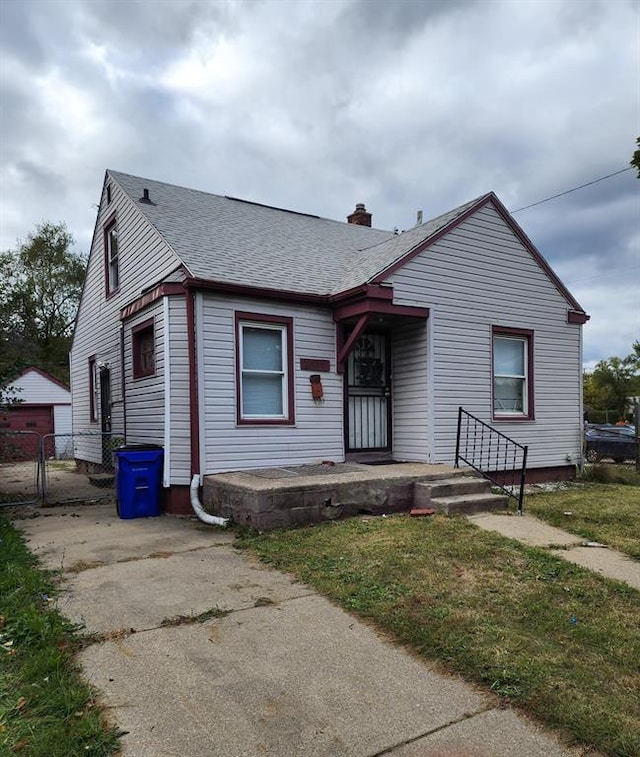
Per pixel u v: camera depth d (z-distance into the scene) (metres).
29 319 31.92
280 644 3.31
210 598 4.09
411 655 3.16
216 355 7.74
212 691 2.77
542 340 10.66
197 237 9.18
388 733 2.41
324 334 8.84
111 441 10.91
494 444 9.82
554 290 10.89
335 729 2.45
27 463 16.64
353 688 2.80
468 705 2.63
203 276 7.67
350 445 9.28
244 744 2.33
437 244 9.19
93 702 2.65
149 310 8.58
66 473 13.54
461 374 9.45
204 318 7.67
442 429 9.18
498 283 10.01
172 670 2.99
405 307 8.73
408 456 9.43
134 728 2.45
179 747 2.31
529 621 3.61
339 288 8.76
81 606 3.93
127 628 3.54
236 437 7.84
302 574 4.61
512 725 2.46
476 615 3.67
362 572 4.57
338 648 3.26
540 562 4.86
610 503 7.73
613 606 3.89
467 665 2.99
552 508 7.27
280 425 8.27
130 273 10.19
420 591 4.12
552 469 10.66
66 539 5.99
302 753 2.28
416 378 9.32
